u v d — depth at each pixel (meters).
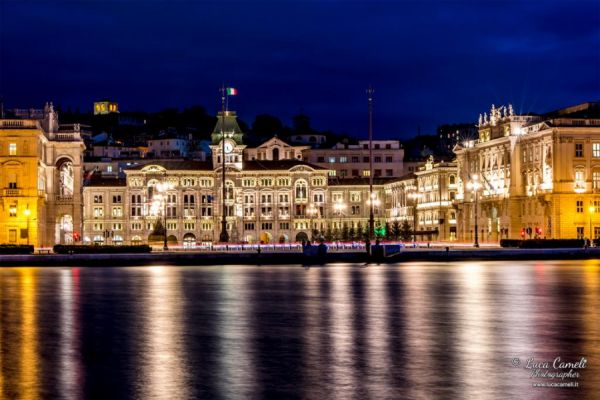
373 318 53.06
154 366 37.09
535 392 31.67
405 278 91.81
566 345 41.84
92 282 89.88
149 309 59.91
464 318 52.88
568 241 171.38
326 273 104.50
